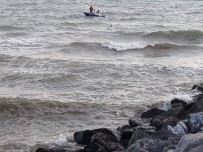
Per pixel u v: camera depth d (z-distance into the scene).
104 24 55.47
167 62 33.75
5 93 23.86
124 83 26.08
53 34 46.72
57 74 27.42
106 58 35.94
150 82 26.44
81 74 27.94
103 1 84.19
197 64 33.03
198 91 23.06
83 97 23.08
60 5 75.62
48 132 18.02
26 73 27.86
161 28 53.00
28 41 42.25
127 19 60.44
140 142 13.29
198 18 62.88
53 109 20.69
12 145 16.16
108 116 20.05
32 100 21.58
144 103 21.78
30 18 58.25
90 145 14.40
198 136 11.31
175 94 23.48
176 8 75.81
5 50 38.00
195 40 47.66
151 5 79.31
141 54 39.00
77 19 59.31
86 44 40.38
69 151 14.67
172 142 13.11
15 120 19.41
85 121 19.42
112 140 15.52
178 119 16.41
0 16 59.62
